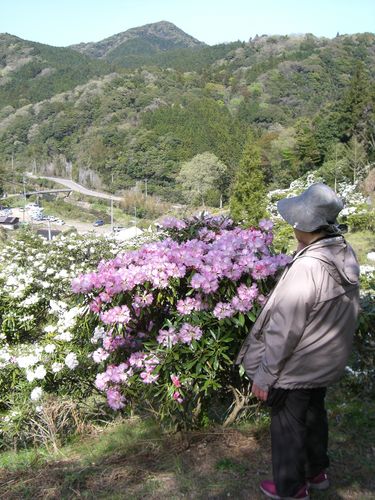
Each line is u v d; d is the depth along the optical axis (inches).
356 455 118.3
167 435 133.8
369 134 1715.1
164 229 141.9
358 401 148.6
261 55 6117.1
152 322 129.1
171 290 121.6
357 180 1170.6
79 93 4744.1
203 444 126.7
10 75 6481.3
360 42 5861.2
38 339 241.4
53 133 4190.5
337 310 87.6
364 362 148.2
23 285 266.2
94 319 131.5
